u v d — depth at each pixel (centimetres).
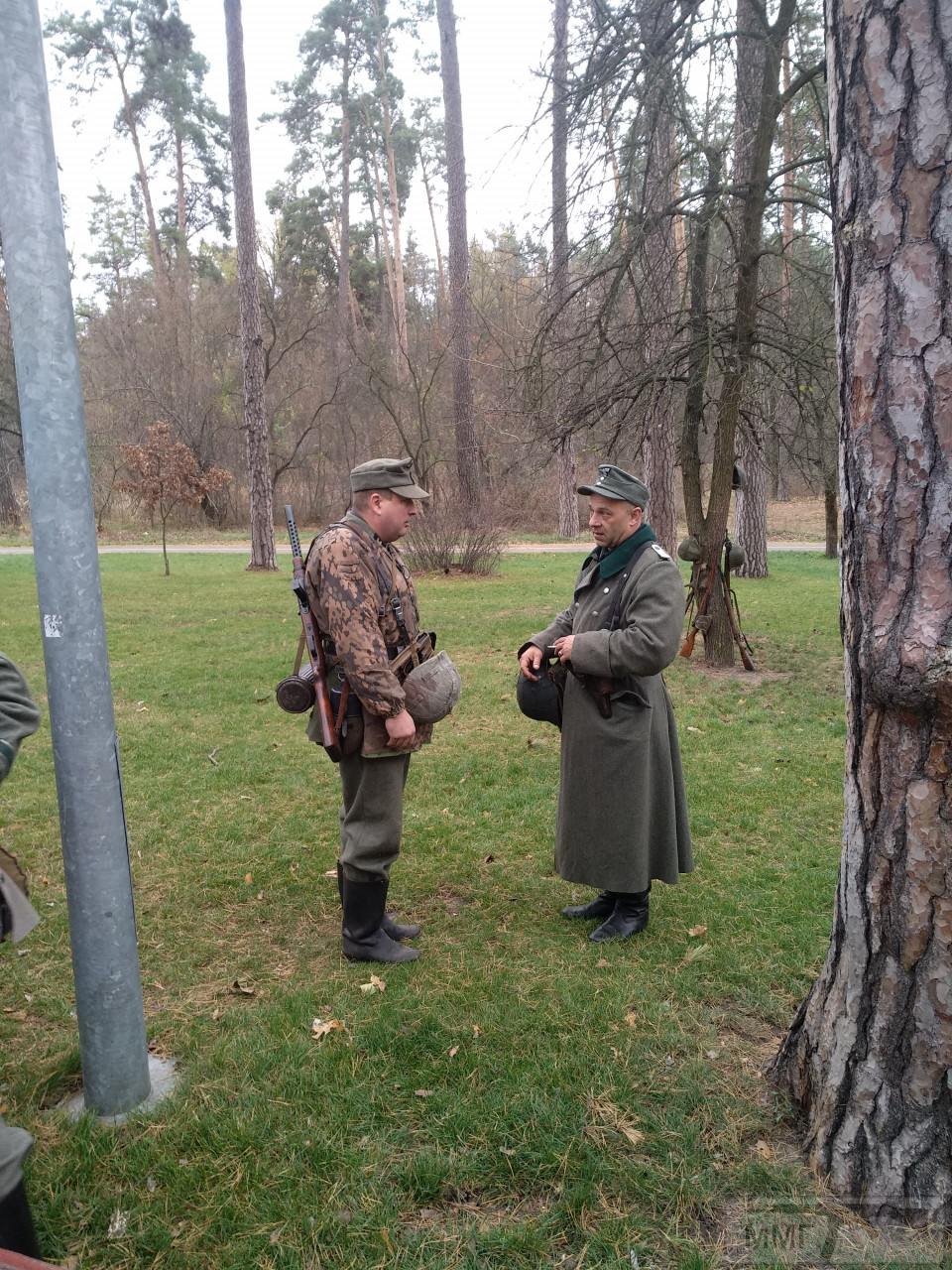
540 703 347
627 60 757
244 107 2002
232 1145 236
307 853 445
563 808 348
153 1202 219
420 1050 277
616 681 332
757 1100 250
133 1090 250
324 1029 286
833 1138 219
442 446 2427
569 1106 249
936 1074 202
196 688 830
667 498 1538
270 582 1762
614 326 898
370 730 316
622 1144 236
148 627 1193
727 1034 287
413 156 3334
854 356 195
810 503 3831
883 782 203
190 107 3684
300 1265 202
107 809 237
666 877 346
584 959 335
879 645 193
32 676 888
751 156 842
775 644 1052
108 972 242
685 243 870
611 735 333
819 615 1260
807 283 893
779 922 364
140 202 4316
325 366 3516
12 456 2688
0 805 514
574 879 347
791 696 792
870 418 192
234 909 384
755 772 567
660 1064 269
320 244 3900
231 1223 213
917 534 188
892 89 180
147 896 396
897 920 203
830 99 199
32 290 210
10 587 1650
